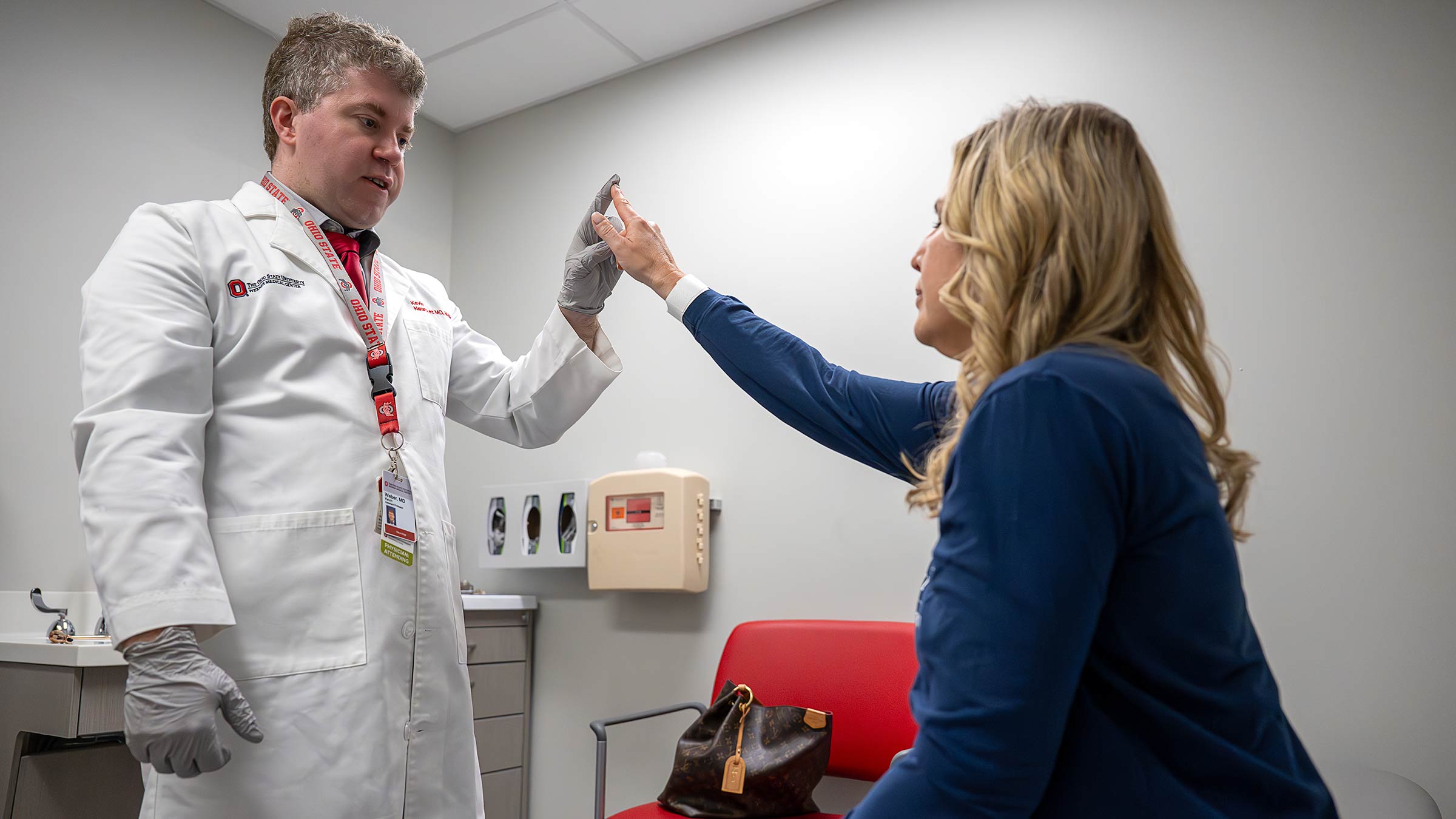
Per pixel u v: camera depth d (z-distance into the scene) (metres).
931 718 0.58
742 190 2.76
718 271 2.76
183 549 1.05
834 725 2.08
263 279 1.26
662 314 2.83
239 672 1.13
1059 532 0.57
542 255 3.18
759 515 2.56
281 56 1.41
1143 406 0.60
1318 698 1.84
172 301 1.17
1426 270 1.84
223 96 2.76
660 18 2.75
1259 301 2.00
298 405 1.24
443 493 1.39
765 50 2.79
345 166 1.37
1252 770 0.60
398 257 3.22
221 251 1.25
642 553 2.58
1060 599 0.56
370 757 1.17
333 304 1.32
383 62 1.39
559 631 2.89
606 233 1.47
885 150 2.53
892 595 2.32
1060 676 0.56
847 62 2.63
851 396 1.24
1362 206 1.92
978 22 2.43
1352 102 1.96
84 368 1.13
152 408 1.11
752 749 1.96
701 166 2.86
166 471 1.07
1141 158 0.71
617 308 2.93
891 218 2.48
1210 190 2.08
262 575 1.16
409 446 1.34
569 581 2.89
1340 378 1.90
